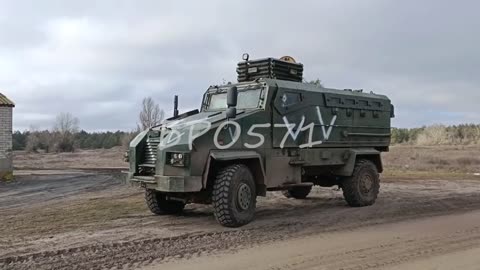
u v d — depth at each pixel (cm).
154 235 777
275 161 935
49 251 669
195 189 816
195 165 818
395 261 630
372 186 1136
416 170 2405
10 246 700
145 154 894
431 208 1084
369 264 616
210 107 1023
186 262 622
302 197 1238
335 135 1056
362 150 1124
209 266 604
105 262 620
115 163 3597
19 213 1027
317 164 1020
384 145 1202
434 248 701
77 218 946
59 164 3469
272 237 770
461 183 1658
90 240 738
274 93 931
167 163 821
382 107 1190
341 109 1073
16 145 6069
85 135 6538
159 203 968
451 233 806
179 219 930
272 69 1002
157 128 892
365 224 888
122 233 793
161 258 640
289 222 899
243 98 952
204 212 1016
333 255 659
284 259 638
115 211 1033
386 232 815
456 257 652
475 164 2805
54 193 1470
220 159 834
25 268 593
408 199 1230
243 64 1034
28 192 1513
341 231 823
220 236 773
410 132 5391
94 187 1645
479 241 748
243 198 858
